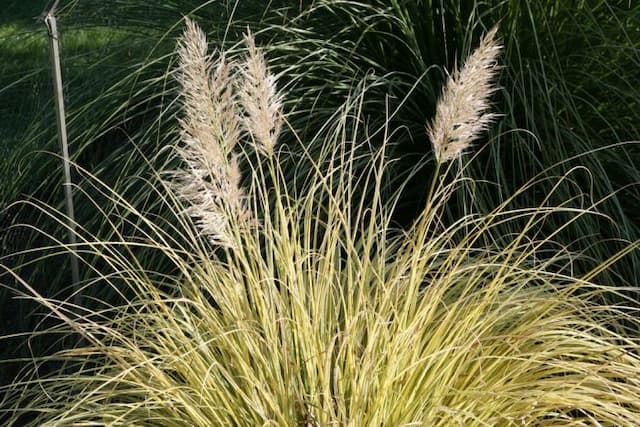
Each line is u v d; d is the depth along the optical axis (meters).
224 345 2.80
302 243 3.80
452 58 4.21
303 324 2.71
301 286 2.86
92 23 4.95
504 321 2.98
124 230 4.05
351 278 2.87
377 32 4.24
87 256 4.11
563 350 2.74
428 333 2.88
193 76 2.70
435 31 4.19
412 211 4.11
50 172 4.55
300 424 2.63
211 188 2.75
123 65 4.63
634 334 3.50
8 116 5.35
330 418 2.57
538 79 4.00
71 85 4.86
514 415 2.61
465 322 2.74
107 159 4.19
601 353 2.86
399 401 2.60
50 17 3.37
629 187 3.98
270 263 2.86
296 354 2.79
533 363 2.78
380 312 2.67
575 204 3.80
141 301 2.96
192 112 2.73
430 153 4.11
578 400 2.59
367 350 2.60
